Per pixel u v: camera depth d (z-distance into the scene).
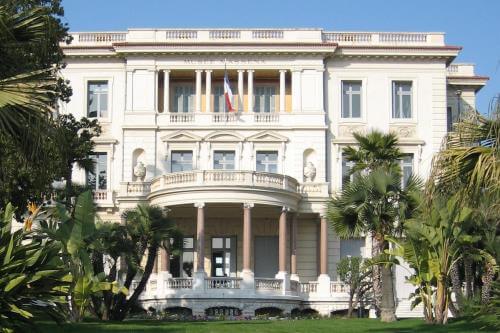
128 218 33.47
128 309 33.19
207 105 50.22
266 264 48.88
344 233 34.19
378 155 36.03
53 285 15.02
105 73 50.97
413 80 51.12
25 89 13.38
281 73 50.50
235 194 43.28
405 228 32.66
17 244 15.03
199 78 50.44
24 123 14.01
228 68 50.41
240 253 48.53
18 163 27.08
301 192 48.47
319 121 50.00
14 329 14.77
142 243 33.25
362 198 33.47
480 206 15.70
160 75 50.81
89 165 38.12
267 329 28.12
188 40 50.53
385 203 33.44
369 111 50.78
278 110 51.50
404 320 33.84
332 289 46.38
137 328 27.03
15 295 14.52
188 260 48.56
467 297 33.69
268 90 51.81
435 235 30.67
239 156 49.78
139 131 49.88
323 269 47.16
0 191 28.14
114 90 50.88
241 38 50.72
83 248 28.27
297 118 50.03
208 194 43.31
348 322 32.84
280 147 49.88
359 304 44.03
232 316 40.53
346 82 51.19
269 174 44.47
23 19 14.77
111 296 32.56
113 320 32.41
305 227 49.41
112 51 50.56
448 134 15.30
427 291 31.62
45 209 34.59
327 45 50.09
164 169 49.66
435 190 15.61
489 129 14.66
